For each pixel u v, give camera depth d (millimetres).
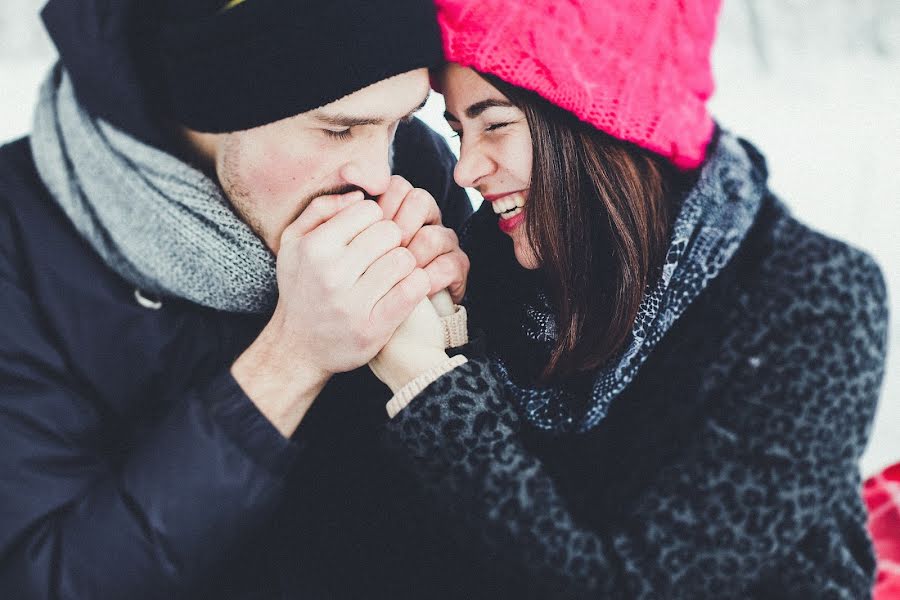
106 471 884
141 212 841
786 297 860
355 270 789
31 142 933
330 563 975
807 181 3482
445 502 817
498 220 1054
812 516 830
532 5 786
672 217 906
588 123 853
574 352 907
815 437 829
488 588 920
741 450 829
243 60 762
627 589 810
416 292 823
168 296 919
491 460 796
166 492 773
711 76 947
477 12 792
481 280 1054
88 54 821
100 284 890
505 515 792
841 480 858
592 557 814
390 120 839
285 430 830
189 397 812
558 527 801
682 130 875
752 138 3814
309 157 838
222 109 793
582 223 888
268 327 848
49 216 897
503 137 887
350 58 766
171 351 923
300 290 800
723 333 873
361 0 752
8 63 3609
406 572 957
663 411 886
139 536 766
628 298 875
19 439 818
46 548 776
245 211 885
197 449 785
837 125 3930
